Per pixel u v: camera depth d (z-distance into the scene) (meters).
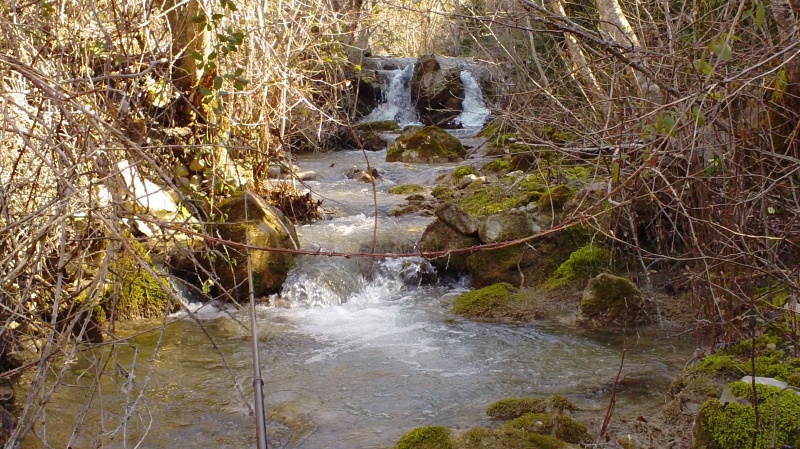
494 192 9.77
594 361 5.71
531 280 7.56
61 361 5.52
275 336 6.48
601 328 6.45
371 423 4.76
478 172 11.63
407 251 8.51
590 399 5.00
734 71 4.52
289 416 4.86
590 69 6.42
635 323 6.46
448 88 19.98
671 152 3.97
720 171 4.61
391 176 12.73
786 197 4.66
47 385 5.11
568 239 7.64
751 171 4.71
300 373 5.63
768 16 4.88
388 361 5.87
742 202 4.11
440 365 5.75
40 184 4.54
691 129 4.23
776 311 4.94
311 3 9.66
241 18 7.98
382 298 7.71
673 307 6.60
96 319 6.25
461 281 8.05
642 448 4.14
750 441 3.71
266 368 5.73
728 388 4.12
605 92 6.26
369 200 10.91
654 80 4.03
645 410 4.76
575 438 4.32
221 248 7.37
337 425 4.74
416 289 7.98
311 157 14.92
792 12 4.35
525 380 5.39
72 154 3.64
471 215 8.34
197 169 7.87
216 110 6.53
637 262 7.18
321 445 4.47
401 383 5.41
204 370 5.66
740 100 4.32
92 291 3.15
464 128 19.23
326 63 10.09
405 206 10.23
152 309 6.75
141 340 6.21
